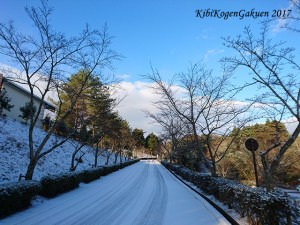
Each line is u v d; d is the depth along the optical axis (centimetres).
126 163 4250
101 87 1686
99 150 4209
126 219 800
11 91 2797
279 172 2069
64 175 1259
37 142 2311
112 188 1544
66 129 2895
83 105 1834
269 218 595
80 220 763
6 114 2714
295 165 2088
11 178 1407
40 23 1148
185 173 2192
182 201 1170
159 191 1498
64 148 2770
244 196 748
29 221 724
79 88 1477
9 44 1126
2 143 1812
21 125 2534
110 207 976
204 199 1228
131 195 1302
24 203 880
